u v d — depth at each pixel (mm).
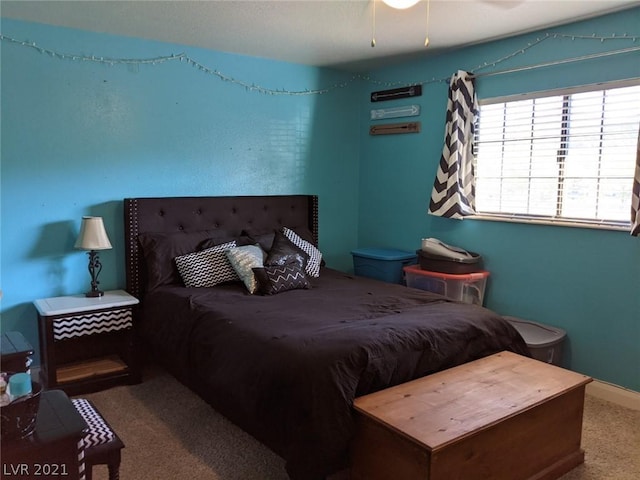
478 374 2422
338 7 2891
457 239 3988
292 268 3424
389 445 1944
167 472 2309
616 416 2924
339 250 4766
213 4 2832
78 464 1487
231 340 2518
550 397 2209
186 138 3783
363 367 2152
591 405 3076
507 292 3686
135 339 3291
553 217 3457
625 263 3059
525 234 3543
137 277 3537
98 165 3441
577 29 3186
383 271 4160
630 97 3037
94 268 3387
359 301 3047
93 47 3346
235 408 2443
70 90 3291
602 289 3174
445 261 3705
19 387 1476
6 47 3061
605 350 3184
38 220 3254
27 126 3168
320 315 2723
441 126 4051
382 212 4609
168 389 3234
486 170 3826
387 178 4535
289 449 2035
